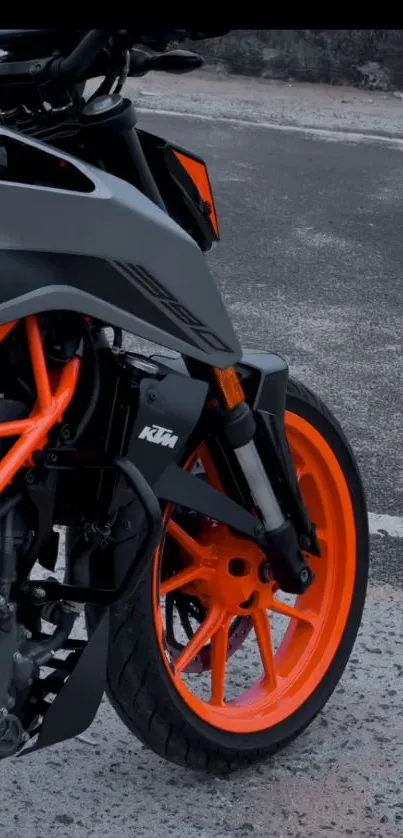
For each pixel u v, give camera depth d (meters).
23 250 1.90
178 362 2.36
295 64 11.38
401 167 9.07
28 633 2.12
